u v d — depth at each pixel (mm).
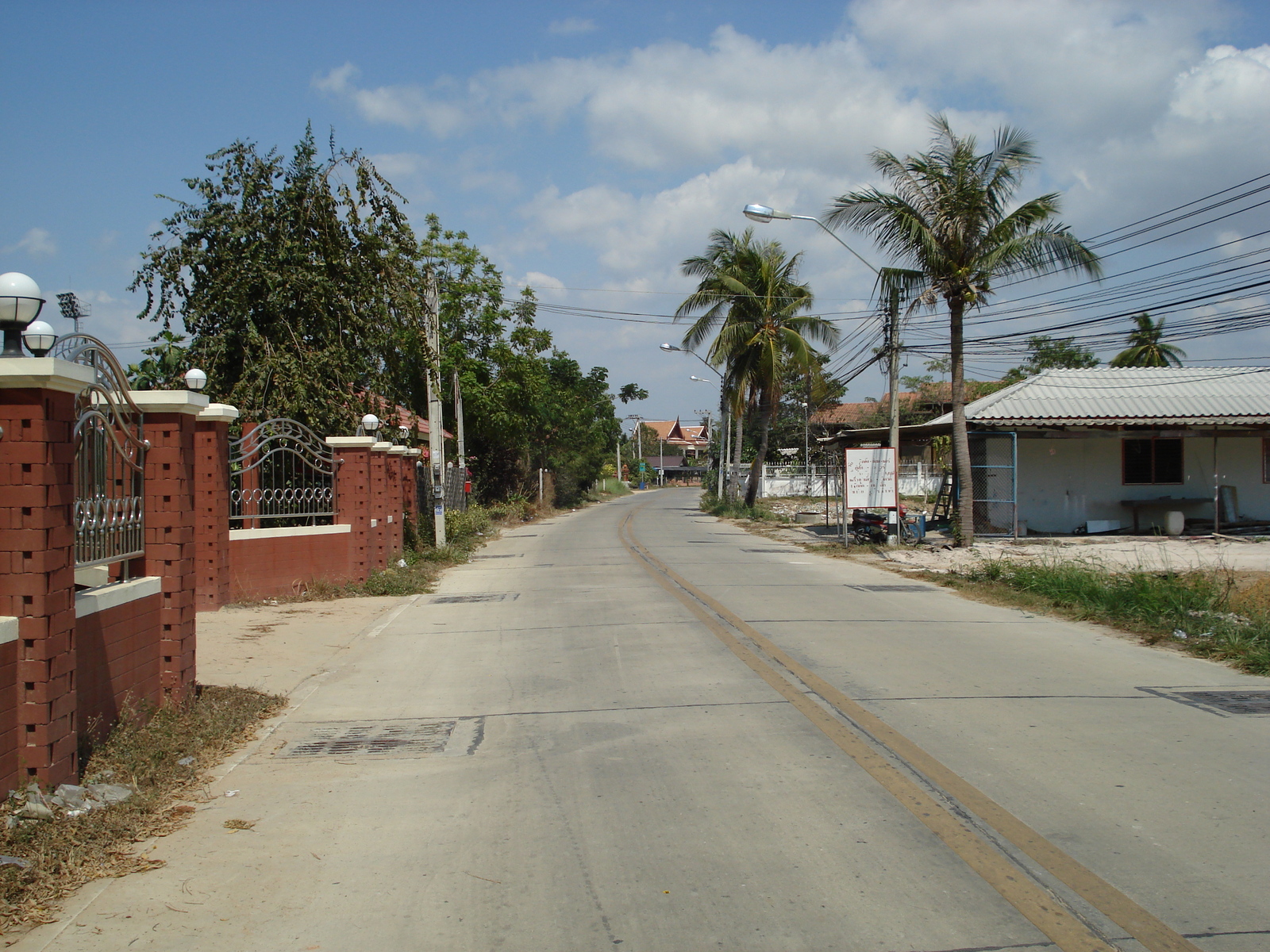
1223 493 24719
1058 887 3922
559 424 47969
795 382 45531
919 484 47250
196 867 4227
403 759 5863
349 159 17406
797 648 9266
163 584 6766
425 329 20531
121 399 6355
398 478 17250
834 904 3779
